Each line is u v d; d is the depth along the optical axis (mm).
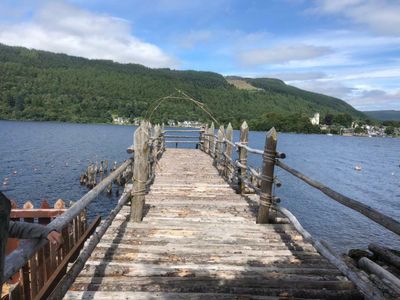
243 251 4508
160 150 13961
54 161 36250
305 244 4801
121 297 3260
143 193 5574
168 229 5270
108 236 4848
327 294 3396
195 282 3600
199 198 7305
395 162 52344
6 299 3744
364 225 17875
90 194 3221
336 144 94875
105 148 50781
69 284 2699
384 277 3949
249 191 7766
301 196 24500
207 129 16266
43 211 5273
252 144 67188
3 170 29844
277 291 3430
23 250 1770
